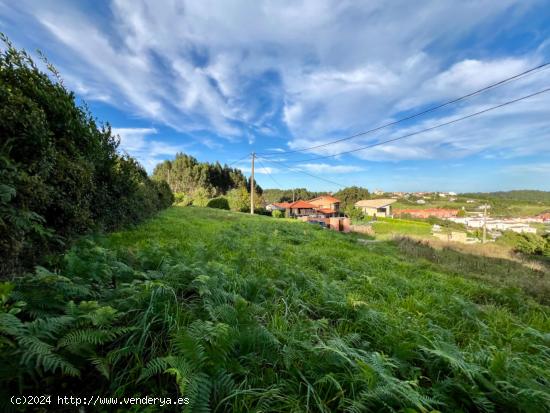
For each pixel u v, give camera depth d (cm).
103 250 344
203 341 180
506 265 1021
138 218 978
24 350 135
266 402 162
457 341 312
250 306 270
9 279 259
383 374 175
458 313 391
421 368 229
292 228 1383
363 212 5472
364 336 281
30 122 291
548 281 733
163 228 915
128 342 184
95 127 550
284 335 233
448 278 648
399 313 344
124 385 157
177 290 287
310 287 403
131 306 223
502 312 420
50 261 305
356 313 322
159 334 203
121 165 761
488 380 204
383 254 986
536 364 259
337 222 2691
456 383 194
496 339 314
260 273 454
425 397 172
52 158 343
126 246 530
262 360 199
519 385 196
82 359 164
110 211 710
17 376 135
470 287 565
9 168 259
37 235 327
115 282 302
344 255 780
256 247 697
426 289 507
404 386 174
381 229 3278
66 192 403
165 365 154
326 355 208
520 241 1725
